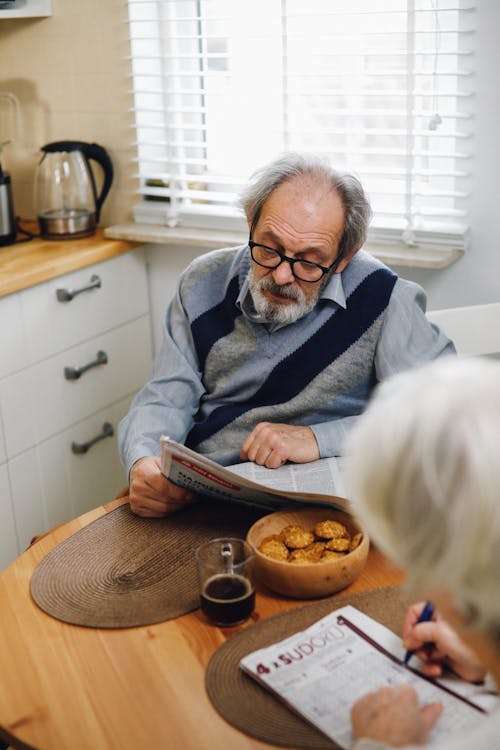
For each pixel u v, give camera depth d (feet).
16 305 7.24
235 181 8.13
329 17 7.45
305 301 5.40
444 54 6.79
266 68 7.84
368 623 3.66
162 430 5.64
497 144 6.98
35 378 7.58
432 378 2.42
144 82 8.42
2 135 9.11
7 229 8.15
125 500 4.95
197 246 8.28
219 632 3.76
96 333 8.24
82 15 8.33
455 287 7.47
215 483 4.44
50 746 3.17
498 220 7.19
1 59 8.87
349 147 7.82
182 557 4.33
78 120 8.75
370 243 7.62
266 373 5.71
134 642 3.72
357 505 2.48
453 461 2.24
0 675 3.55
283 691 3.30
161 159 8.43
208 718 3.26
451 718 3.11
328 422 5.42
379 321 5.58
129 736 3.19
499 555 2.20
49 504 7.97
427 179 7.54
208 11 8.04
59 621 3.88
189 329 6.04
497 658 2.46
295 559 4.03
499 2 6.63
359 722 3.06
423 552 2.30
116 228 8.52
